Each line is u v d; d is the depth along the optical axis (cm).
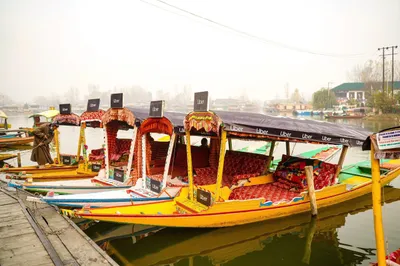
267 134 801
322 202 938
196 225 755
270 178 1066
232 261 707
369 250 739
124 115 1015
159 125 899
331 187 955
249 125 777
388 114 4884
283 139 1007
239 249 763
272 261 702
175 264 703
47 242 579
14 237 615
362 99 7600
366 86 7119
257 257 721
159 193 867
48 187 1002
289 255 725
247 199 845
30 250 557
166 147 1363
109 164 1183
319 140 885
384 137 402
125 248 766
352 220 909
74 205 798
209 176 1088
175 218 732
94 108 1169
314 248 754
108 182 1062
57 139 1422
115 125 1239
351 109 5731
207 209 759
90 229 841
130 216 716
